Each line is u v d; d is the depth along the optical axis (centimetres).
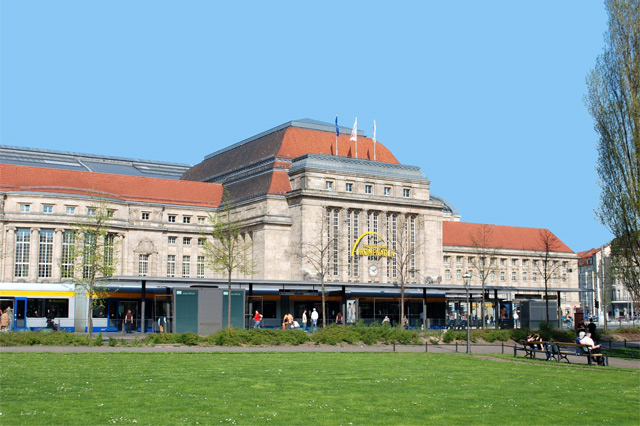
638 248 5172
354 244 10725
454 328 9075
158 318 7712
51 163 12988
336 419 2384
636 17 5250
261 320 8194
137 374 3403
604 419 2486
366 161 11094
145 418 2330
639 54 5194
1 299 6869
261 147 11969
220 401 2662
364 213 10806
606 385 3341
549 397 2938
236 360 4225
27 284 7000
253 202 10838
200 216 11462
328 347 5591
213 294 6506
